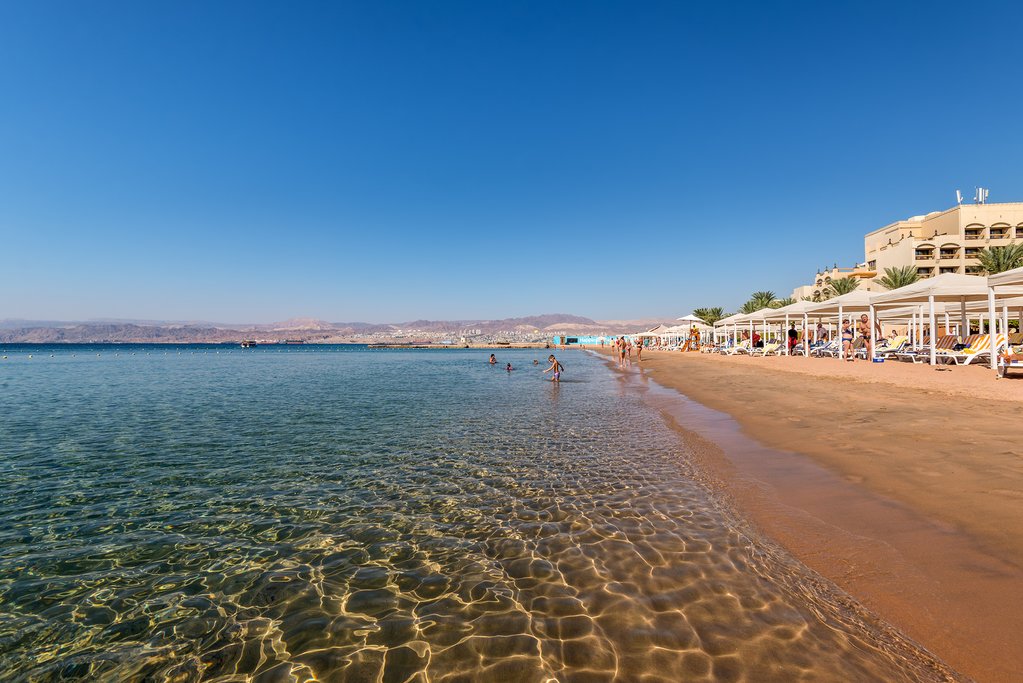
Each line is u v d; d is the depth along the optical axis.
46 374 36.22
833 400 11.96
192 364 54.97
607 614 3.47
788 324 36.81
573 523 5.25
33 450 9.55
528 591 3.87
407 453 8.90
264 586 4.18
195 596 4.05
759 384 17.19
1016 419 8.26
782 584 3.73
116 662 3.25
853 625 3.15
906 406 10.22
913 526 4.43
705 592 3.67
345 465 8.12
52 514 5.98
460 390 21.19
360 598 3.93
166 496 6.63
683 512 5.38
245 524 5.60
